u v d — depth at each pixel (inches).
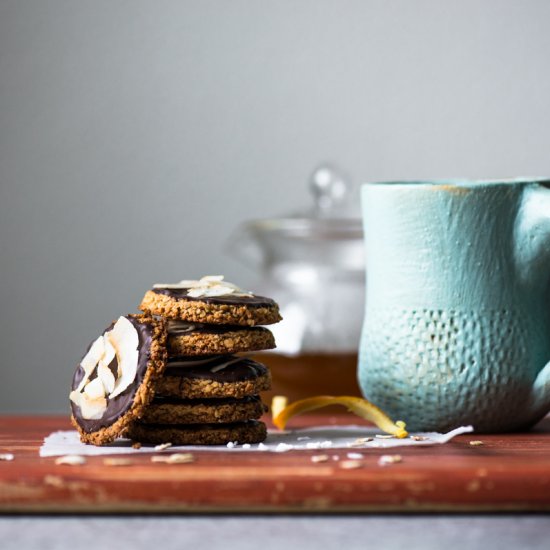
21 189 62.4
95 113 62.2
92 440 32.2
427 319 33.8
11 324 62.6
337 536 27.8
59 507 29.0
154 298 32.8
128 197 62.3
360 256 41.3
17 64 62.2
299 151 62.0
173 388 32.2
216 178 62.1
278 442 32.9
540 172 61.9
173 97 62.0
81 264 62.4
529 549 27.2
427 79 61.8
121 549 27.3
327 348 39.0
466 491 28.9
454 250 33.6
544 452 31.3
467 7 61.7
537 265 33.8
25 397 62.8
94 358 32.6
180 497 28.9
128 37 62.1
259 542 27.5
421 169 61.9
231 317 32.4
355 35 61.7
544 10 61.7
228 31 61.9
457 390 33.6
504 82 61.8
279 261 41.9
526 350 33.7
